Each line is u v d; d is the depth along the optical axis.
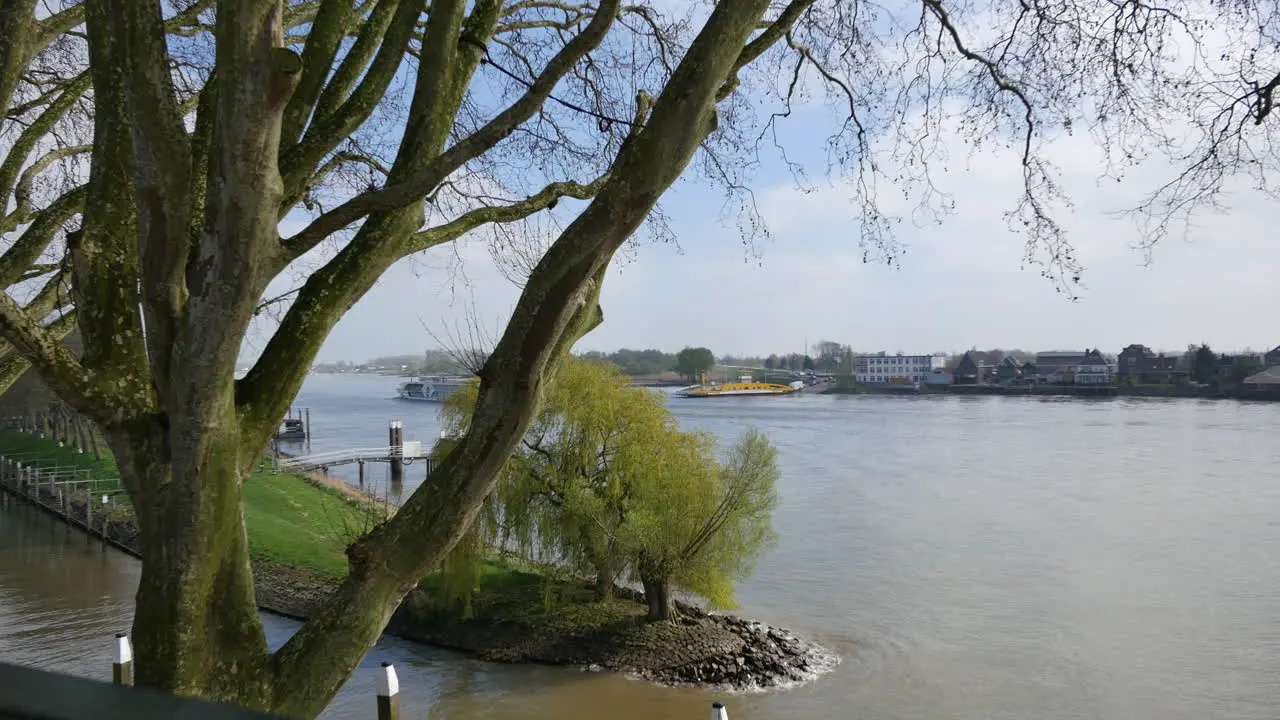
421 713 20.11
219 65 3.50
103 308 4.22
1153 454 69.94
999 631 26.12
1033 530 40.31
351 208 3.91
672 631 24.59
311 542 34.94
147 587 3.90
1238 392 153.25
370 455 59.59
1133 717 20.09
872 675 22.73
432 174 3.90
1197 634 25.62
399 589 4.06
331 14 4.63
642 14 7.45
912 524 41.81
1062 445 78.19
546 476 25.38
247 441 4.19
